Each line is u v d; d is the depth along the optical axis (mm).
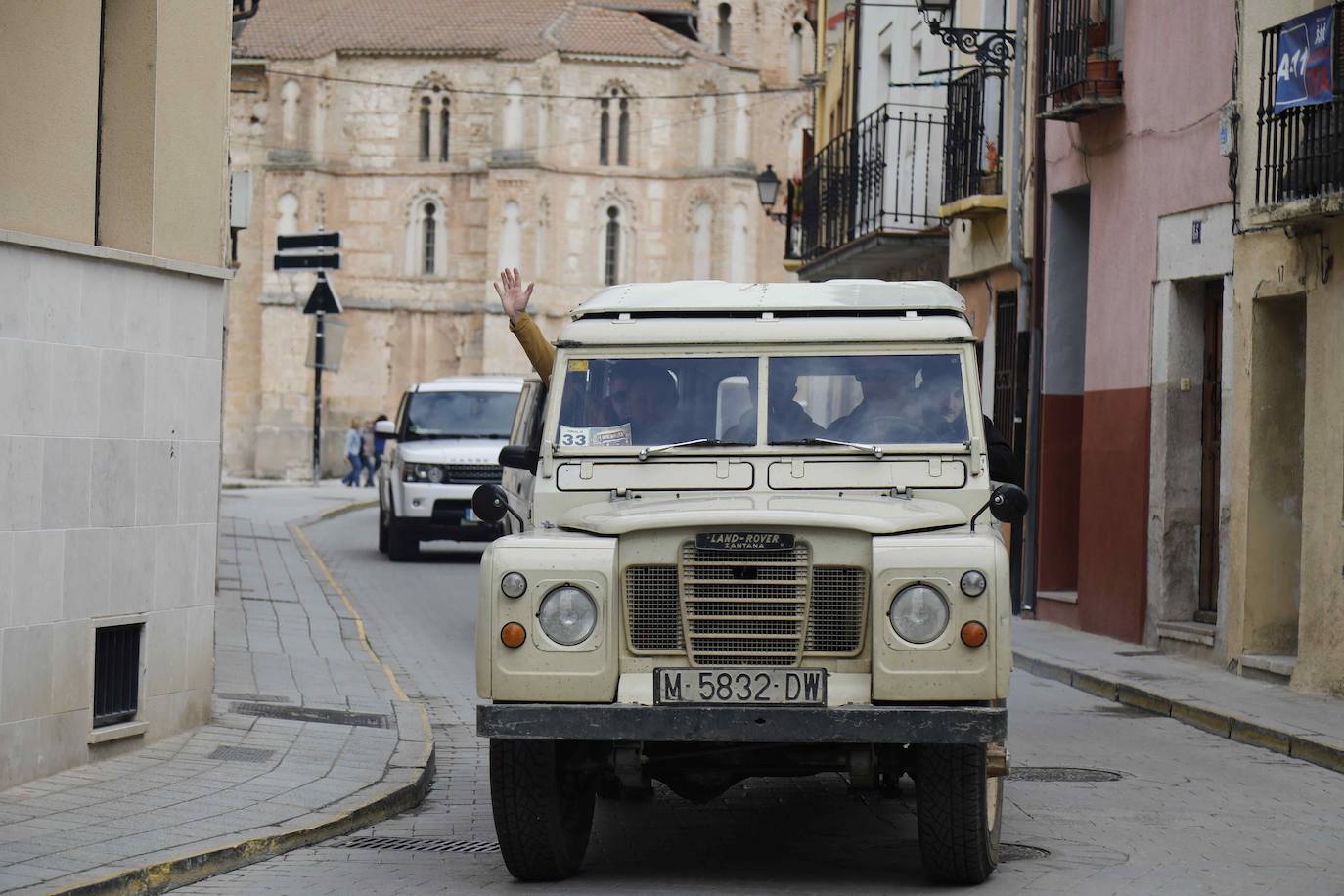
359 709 21219
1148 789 18109
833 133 62594
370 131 141625
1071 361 36250
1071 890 13398
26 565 16047
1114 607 32062
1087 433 33750
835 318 15016
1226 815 16719
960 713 12633
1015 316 37938
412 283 141250
